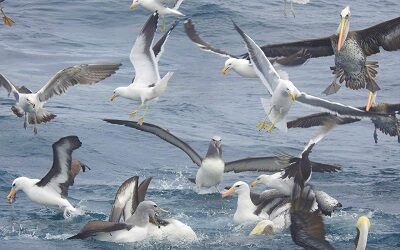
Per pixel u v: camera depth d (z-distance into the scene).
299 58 19.25
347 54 18.53
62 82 19.25
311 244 12.45
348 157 24.72
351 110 16.59
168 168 23.36
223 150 24.98
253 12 39.81
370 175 22.88
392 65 34.56
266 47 19.61
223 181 22.19
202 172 21.02
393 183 22.11
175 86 31.42
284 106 17.55
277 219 18.61
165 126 26.97
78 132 25.55
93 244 17.03
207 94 30.67
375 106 20.61
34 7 39.75
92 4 40.03
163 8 22.67
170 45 35.62
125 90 19.59
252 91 31.16
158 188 21.59
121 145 24.92
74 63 33.19
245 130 27.14
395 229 18.36
